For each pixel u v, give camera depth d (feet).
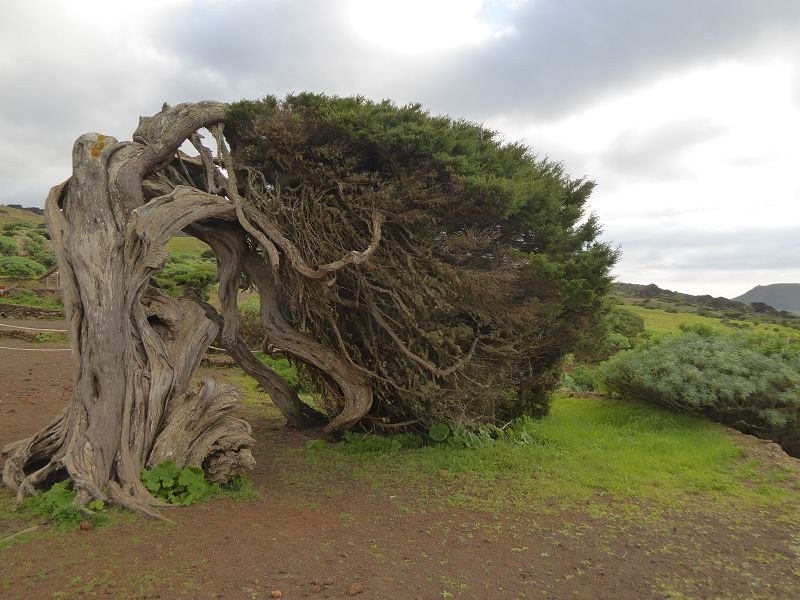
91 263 21.36
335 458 28.37
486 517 20.80
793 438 34.47
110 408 20.06
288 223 27.71
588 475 26.43
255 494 21.57
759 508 22.98
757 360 35.53
